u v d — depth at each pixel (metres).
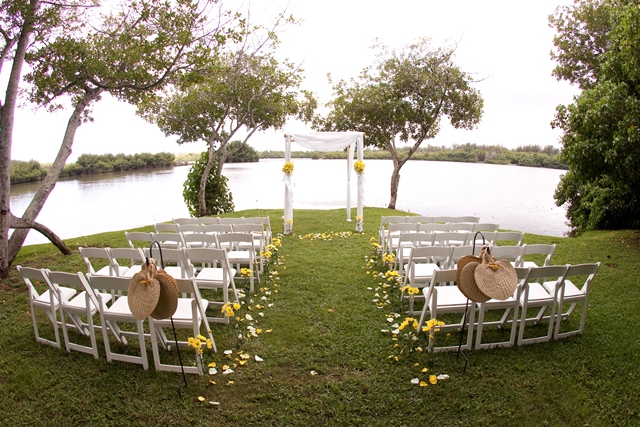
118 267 4.78
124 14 7.73
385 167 38.50
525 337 4.31
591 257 7.40
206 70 8.21
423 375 3.60
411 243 6.59
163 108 14.30
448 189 22.84
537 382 3.51
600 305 5.14
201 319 4.21
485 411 3.19
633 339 4.23
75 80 7.24
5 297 5.61
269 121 14.98
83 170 28.44
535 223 14.55
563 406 3.24
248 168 36.53
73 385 3.50
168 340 4.07
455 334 4.36
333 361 3.83
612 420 3.10
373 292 5.54
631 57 6.91
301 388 3.45
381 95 14.74
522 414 3.16
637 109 6.88
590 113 7.46
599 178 10.48
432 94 14.34
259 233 6.86
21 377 3.61
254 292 5.55
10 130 6.40
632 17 6.89
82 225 13.51
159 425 3.06
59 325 4.70
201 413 3.17
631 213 10.12
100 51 7.41
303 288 5.71
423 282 5.04
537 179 26.77
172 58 7.81
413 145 15.63
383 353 3.95
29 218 6.93
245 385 3.49
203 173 14.66
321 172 33.91
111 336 4.39
